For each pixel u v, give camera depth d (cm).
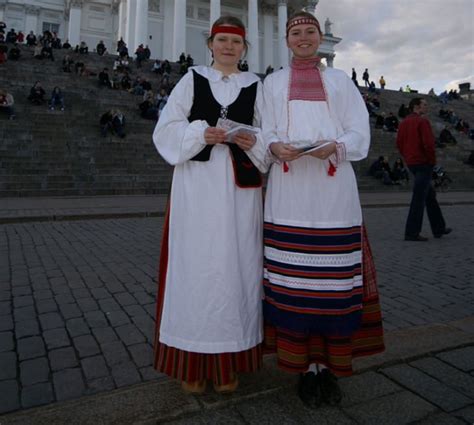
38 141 1466
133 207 1036
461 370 243
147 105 1866
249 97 216
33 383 231
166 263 222
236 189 207
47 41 2394
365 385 227
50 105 1716
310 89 211
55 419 192
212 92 213
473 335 292
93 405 204
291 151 190
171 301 207
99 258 541
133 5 3784
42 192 1245
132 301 374
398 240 694
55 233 723
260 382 226
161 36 3869
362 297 208
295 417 198
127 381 234
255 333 211
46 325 317
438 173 1930
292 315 195
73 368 249
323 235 195
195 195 202
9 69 1986
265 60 4175
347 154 196
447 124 2842
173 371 206
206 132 195
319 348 208
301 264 195
